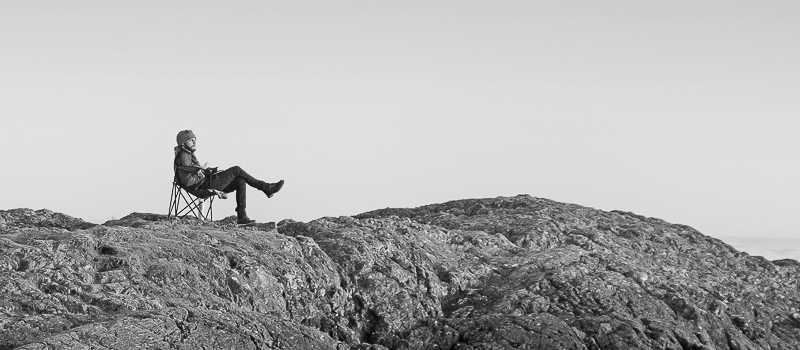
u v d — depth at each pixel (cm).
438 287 1902
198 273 1545
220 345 1292
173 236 1670
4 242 1448
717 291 2169
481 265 2055
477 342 1683
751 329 2053
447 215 2656
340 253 1858
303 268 1731
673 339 1775
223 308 1484
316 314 1680
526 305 1844
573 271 2028
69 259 1448
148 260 1529
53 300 1303
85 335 1178
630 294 1950
